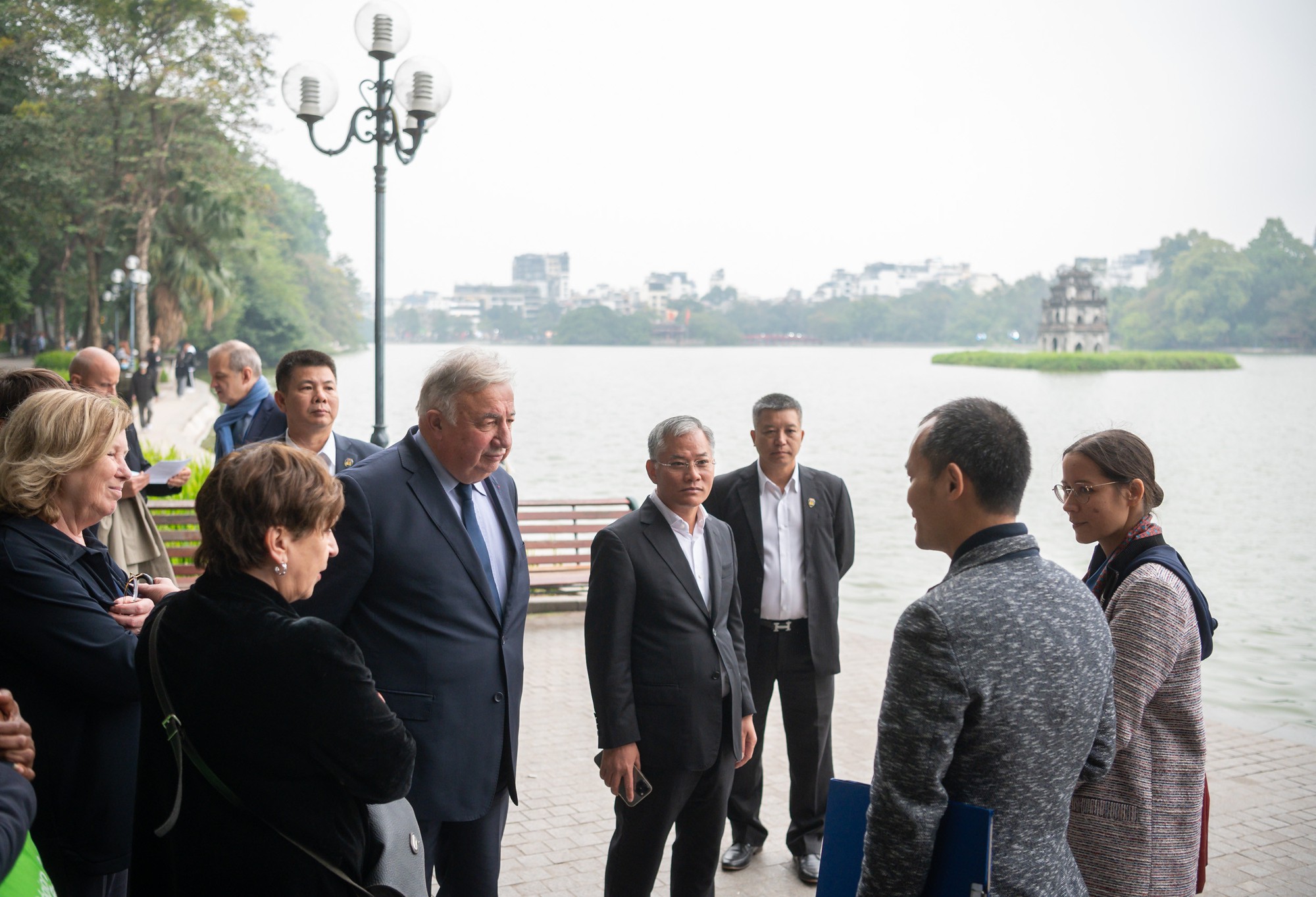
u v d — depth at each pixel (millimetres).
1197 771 2586
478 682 2824
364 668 1937
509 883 4031
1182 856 2555
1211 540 16141
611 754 3270
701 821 3424
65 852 2377
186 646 1893
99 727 2422
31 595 2309
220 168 43000
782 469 4305
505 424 2871
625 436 33000
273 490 1924
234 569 1943
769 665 4262
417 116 8734
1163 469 27422
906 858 1852
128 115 42000
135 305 42344
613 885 3385
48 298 52062
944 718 1843
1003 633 1870
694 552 3473
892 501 19906
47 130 39031
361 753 1883
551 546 8922
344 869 1934
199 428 27469
